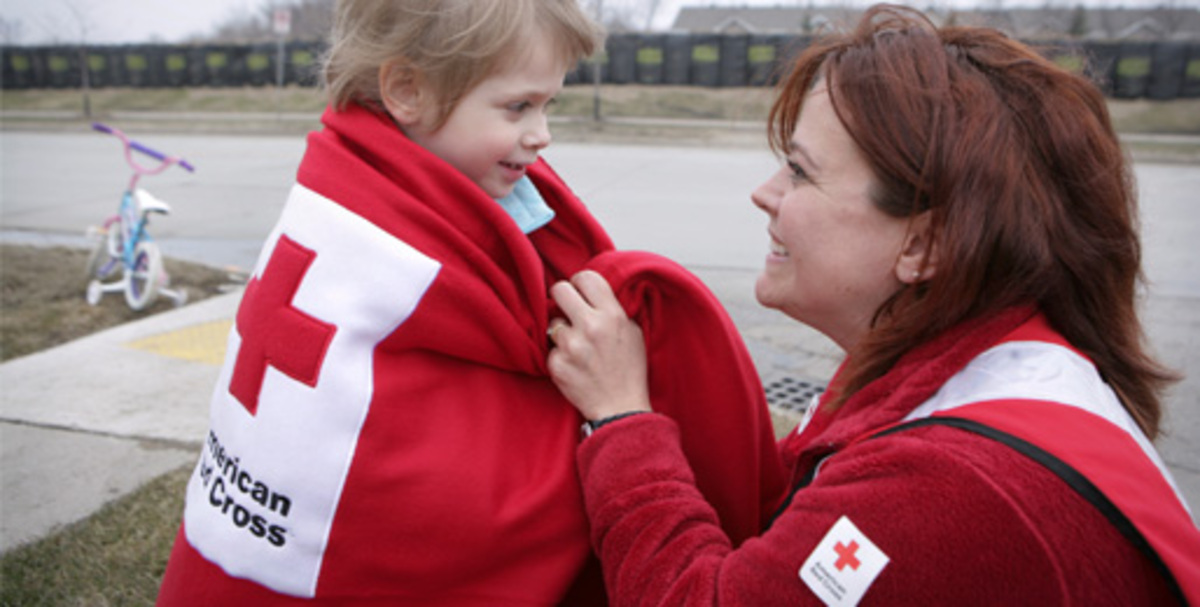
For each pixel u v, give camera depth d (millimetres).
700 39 24031
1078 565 751
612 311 1106
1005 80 940
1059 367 886
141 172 5402
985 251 901
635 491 1004
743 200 9805
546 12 1077
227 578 1076
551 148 15398
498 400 1104
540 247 1257
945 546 781
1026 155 909
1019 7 27500
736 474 1186
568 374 1100
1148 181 11438
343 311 1030
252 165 13258
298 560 1033
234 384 1111
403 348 1046
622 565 989
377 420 1016
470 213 1077
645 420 1052
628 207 9312
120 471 3213
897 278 1002
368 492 1012
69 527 2793
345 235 1041
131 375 4188
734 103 22562
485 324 1061
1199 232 7844
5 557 2617
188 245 7551
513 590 1062
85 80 24734
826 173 992
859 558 813
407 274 1021
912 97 925
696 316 1164
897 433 884
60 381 4098
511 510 1049
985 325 932
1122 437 832
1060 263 940
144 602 2416
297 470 1023
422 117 1097
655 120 20594
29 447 3402
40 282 5820
